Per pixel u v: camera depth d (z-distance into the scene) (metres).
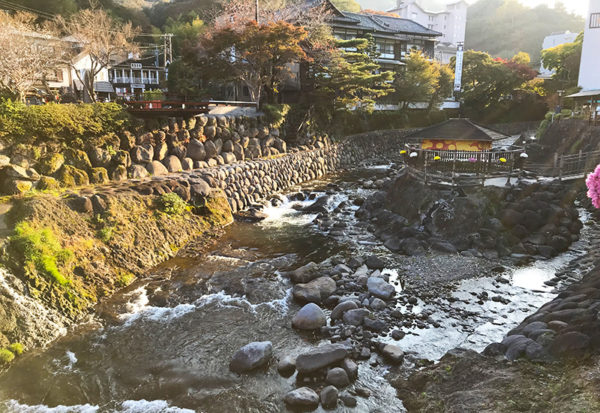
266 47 28.08
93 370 9.23
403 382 8.41
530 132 54.72
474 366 7.83
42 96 24.38
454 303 11.98
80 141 17.77
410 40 57.06
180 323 11.17
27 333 10.11
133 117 20.06
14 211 13.09
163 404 8.20
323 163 34.25
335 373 8.63
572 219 18.05
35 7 38.19
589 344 7.24
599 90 37.59
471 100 58.78
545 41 81.50
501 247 15.79
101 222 14.50
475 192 17.53
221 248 16.84
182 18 58.56
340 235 18.47
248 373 9.09
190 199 19.05
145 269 14.39
